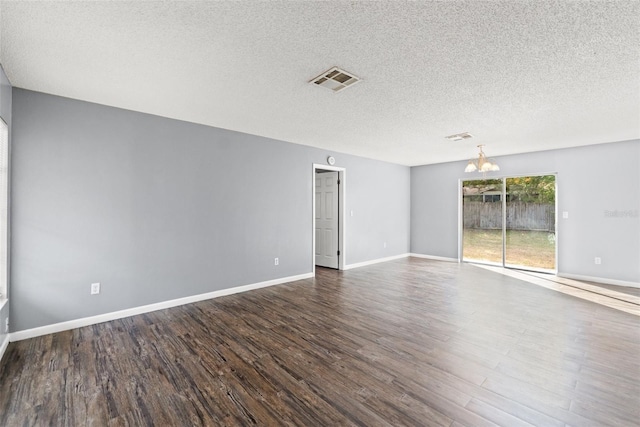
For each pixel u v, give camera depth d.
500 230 6.34
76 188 3.11
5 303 2.58
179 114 3.61
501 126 4.03
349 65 2.40
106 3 1.66
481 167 5.00
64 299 3.04
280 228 4.95
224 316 3.43
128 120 3.44
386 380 2.15
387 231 7.14
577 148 5.25
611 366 2.30
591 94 2.93
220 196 4.22
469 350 2.59
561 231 5.43
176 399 1.94
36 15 1.76
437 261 7.02
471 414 1.78
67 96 3.03
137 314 3.48
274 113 3.56
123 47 2.14
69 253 3.06
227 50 2.18
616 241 4.89
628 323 3.17
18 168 2.79
